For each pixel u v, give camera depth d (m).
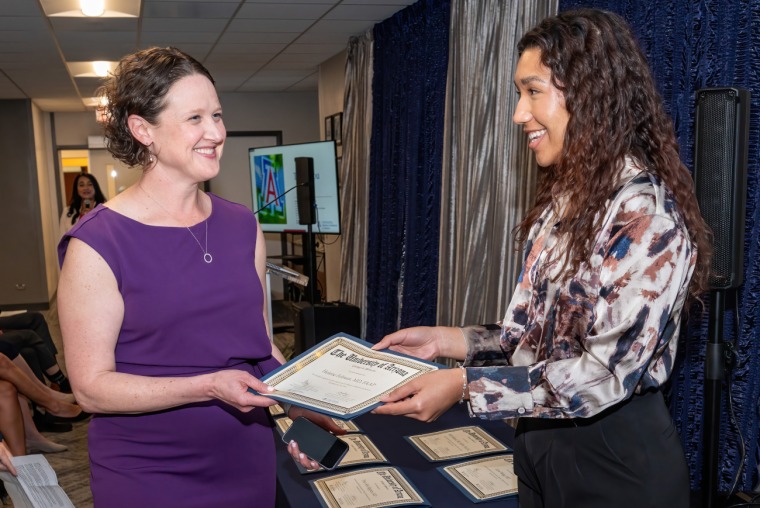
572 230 1.16
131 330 1.37
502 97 3.57
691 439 2.48
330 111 7.09
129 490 1.38
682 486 1.19
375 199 5.60
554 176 1.33
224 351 1.44
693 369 2.43
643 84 1.19
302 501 2.01
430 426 2.69
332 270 7.32
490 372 1.18
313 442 1.46
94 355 1.32
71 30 5.05
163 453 1.40
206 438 1.43
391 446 2.48
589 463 1.22
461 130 4.01
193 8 4.63
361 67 5.79
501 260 3.61
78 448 3.80
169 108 1.34
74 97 8.37
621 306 1.09
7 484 1.45
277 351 1.67
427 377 1.21
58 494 1.34
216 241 1.47
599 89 1.16
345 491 2.06
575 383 1.12
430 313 4.66
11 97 8.27
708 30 2.37
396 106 5.09
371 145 5.61
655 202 1.10
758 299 2.25
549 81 1.22
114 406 1.30
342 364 1.40
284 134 9.50
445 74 4.34
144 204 1.41
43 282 8.76
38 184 8.64
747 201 2.24
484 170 3.82
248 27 5.29
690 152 2.48
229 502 1.47
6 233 8.58
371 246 5.73
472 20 3.87
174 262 1.39
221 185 9.41
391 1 4.64
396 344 1.50
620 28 1.20
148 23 5.01
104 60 6.37
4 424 3.23
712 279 1.90
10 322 4.56
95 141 9.74
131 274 1.35
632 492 1.18
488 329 1.52
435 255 4.60
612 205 1.13
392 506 1.96
